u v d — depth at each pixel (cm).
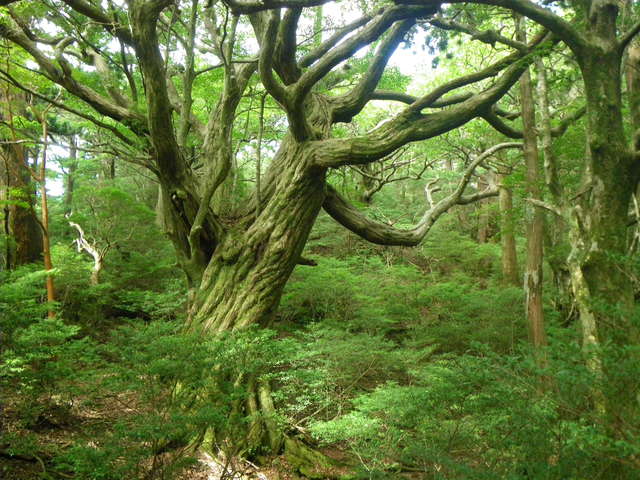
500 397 415
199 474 612
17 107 1182
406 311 1373
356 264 1661
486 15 949
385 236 1097
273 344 708
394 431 622
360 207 1772
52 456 585
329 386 859
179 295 1238
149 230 1573
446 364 773
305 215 939
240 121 1619
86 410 705
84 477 475
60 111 1510
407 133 898
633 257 448
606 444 341
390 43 981
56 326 701
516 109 1509
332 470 686
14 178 1254
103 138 1269
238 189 1510
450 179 2136
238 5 635
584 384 355
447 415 562
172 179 924
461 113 933
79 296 1202
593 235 570
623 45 604
